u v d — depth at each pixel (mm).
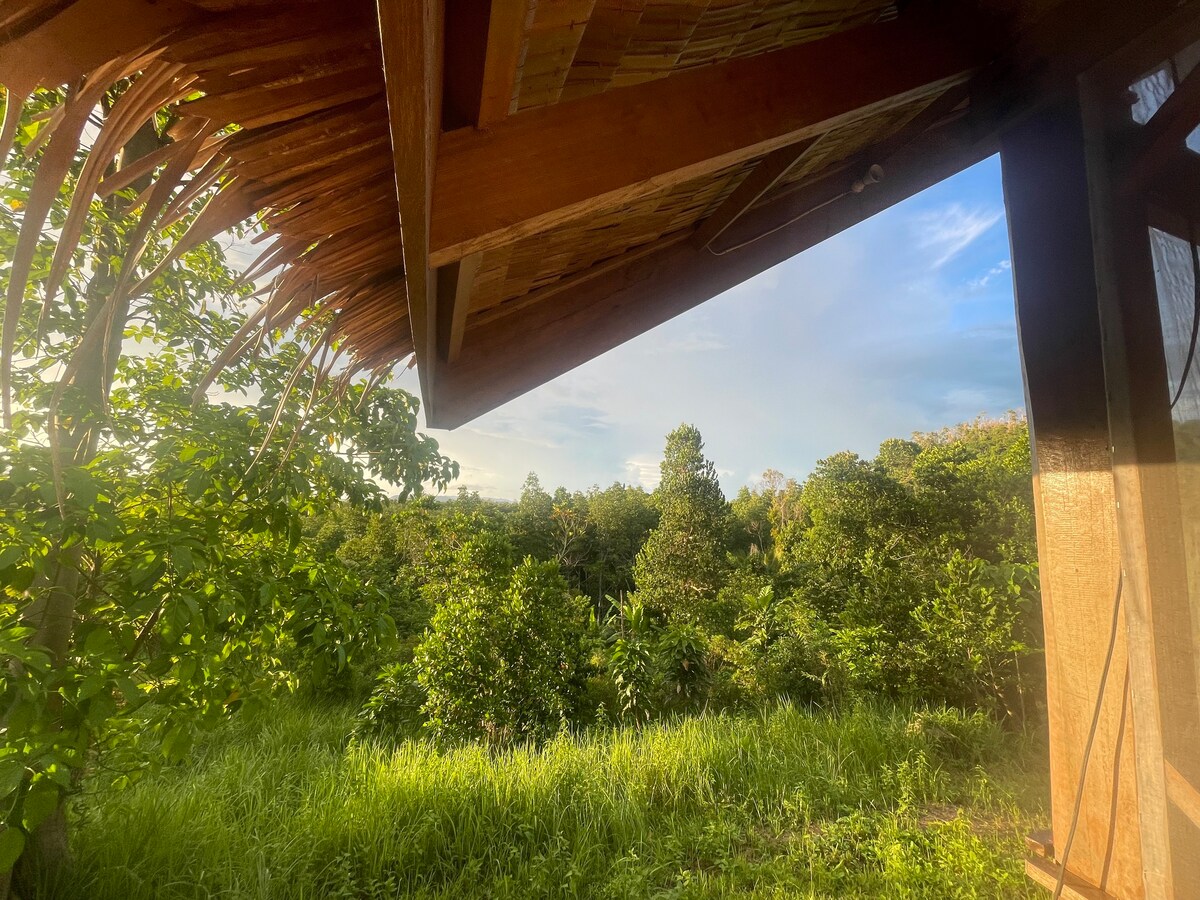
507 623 6367
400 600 10797
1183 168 1177
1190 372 1152
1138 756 1164
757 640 7641
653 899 2803
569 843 3426
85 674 1898
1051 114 1423
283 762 4598
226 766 4281
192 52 446
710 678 7656
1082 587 1412
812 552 8711
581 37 718
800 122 1031
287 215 681
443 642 6422
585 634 7902
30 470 1861
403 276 936
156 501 2467
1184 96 1142
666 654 7766
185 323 2914
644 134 880
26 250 390
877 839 3232
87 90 422
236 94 506
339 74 524
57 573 2361
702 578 14797
